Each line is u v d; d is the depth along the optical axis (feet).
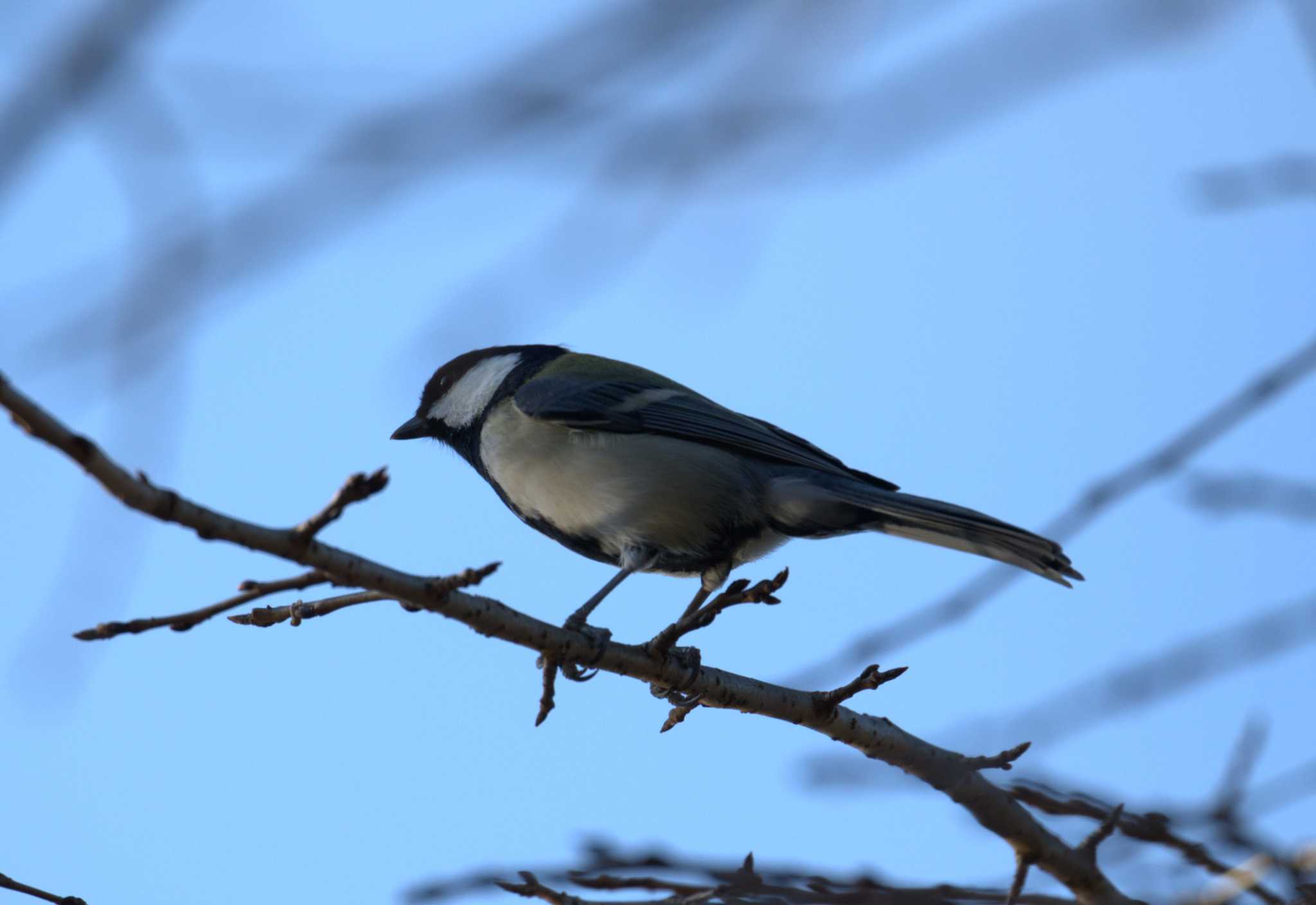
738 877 21.43
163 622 20.79
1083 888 24.85
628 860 21.90
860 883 21.38
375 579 22.08
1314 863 20.76
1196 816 21.47
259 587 21.24
